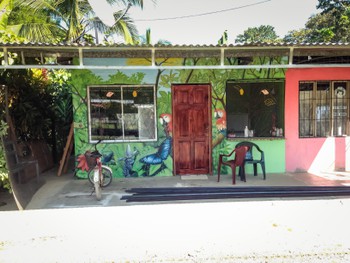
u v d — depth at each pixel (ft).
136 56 18.70
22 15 33.47
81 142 20.03
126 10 39.29
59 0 34.88
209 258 4.94
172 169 20.56
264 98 21.12
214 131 20.52
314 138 21.24
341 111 21.48
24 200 14.48
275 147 20.92
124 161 20.27
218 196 15.38
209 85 20.38
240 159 18.22
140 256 5.04
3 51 14.79
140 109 20.38
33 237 5.55
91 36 41.19
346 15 65.67
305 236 5.33
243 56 18.60
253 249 5.08
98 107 20.13
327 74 20.89
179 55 18.20
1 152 13.55
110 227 5.91
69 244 5.36
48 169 23.53
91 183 18.22
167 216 6.33
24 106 20.63
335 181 18.33
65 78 23.95
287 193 15.69
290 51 15.33
